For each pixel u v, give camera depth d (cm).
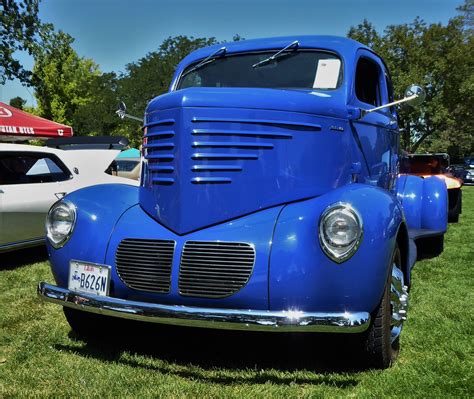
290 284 261
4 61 1327
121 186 361
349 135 345
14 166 604
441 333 348
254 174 296
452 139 4106
